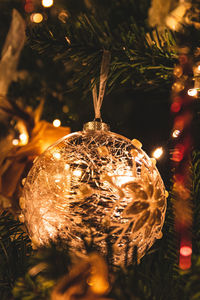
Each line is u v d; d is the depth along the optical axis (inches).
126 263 8.6
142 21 13.2
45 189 8.4
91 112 14.1
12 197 10.8
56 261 7.9
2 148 11.1
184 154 10.6
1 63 11.0
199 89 9.9
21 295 7.7
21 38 10.9
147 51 10.7
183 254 8.2
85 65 11.5
